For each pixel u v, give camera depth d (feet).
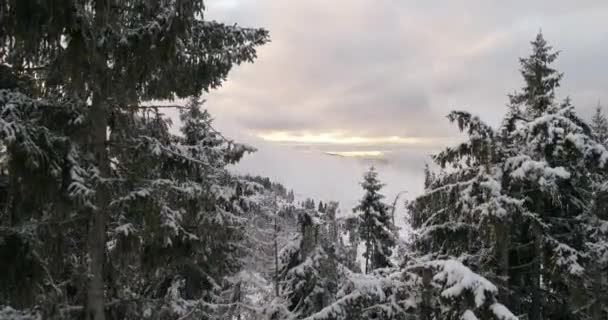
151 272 28.04
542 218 39.52
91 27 21.72
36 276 21.66
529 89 44.65
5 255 21.16
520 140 39.40
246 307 37.35
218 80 27.61
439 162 39.29
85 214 24.71
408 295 33.04
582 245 39.32
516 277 40.63
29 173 19.85
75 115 25.40
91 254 26.13
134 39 23.39
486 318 26.58
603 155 36.55
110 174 27.35
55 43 21.61
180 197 26.11
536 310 39.50
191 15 23.16
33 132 20.12
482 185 35.14
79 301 27.91
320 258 38.34
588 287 37.47
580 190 40.86
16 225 22.35
